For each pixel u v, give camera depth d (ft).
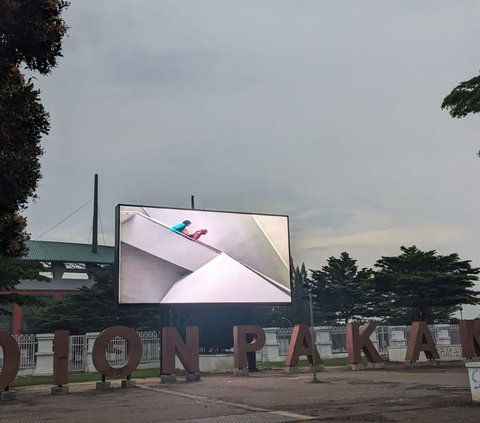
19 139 24.99
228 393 53.26
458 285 117.29
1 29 23.68
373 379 64.95
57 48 26.32
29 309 171.73
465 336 89.81
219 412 39.93
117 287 78.33
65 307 138.62
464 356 89.10
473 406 38.50
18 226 32.17
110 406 46.11
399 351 99.96
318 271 164.55
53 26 25.58
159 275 81.82
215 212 89.66
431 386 54.49
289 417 36.47
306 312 189.98
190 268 84.69
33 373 88.38
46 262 181.57
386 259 121.80
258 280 90.12
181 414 39.47
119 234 80.07
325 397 47.55
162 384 66.28
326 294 157.99
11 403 51.31
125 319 135.03
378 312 151.74
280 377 72.54
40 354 89.56
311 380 65.36
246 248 90.68
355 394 49.21
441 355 103.30
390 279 118.42
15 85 25.12
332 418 35.53
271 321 183.01
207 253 86.94
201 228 87.56
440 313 157.28
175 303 81.76
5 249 32.35
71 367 93.97
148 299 80.07
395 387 54.75
